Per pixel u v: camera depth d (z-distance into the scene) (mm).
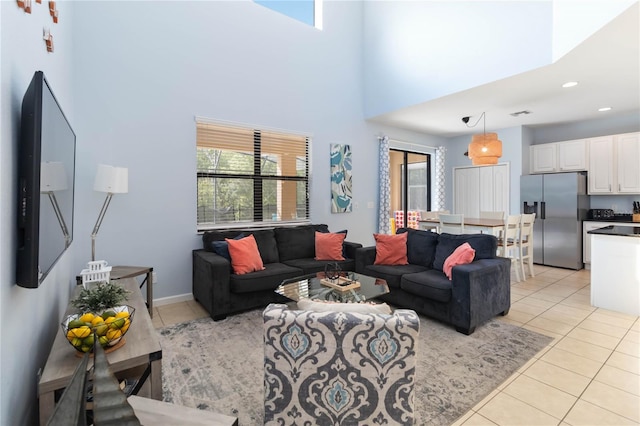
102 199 3369
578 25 2967
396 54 5031
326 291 2777
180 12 3814
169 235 3779
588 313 3451
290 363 1374
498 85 3984
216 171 4137
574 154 5797
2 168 1024
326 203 5168
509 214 6355
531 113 5301
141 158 3584
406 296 3438
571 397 2008
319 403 1368
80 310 1630
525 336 2883
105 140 3373
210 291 3236
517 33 3596
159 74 3680
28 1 1296
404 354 1315
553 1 3273
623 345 2705
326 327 1334
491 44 3834
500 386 2125
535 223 5965
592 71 3564
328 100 5160
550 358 2488
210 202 4117
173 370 2299
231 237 3926
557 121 5863
